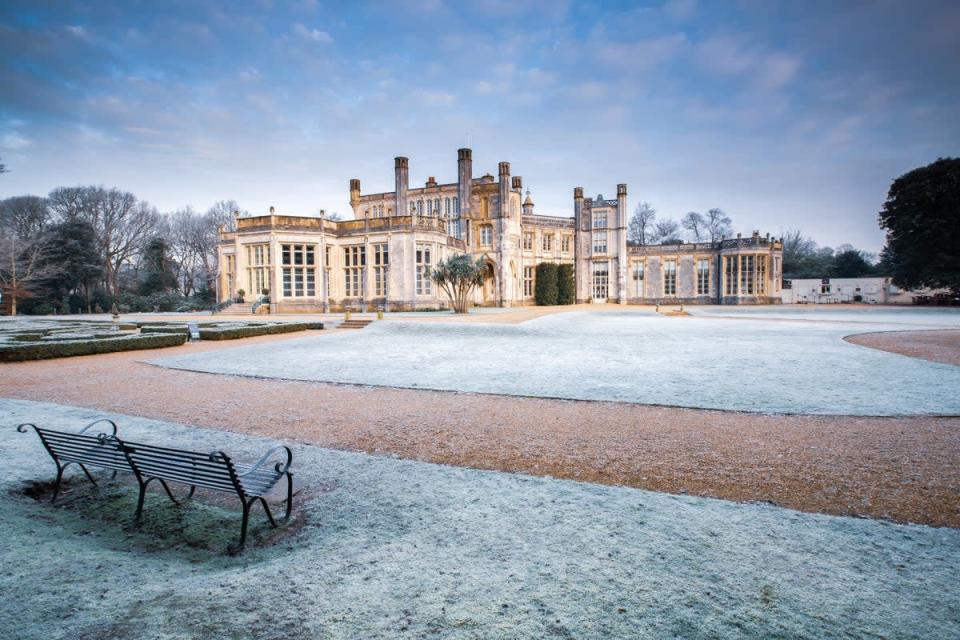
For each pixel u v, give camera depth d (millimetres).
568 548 4152
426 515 4840
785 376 12484
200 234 76312
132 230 68688
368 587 3586
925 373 12750
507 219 53906
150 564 4070
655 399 10047
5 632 3035
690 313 44781
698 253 66875
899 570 3824
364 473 6020
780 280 66250
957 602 3395
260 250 40062
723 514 4852
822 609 3299
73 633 3051
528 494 5352
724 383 11641
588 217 65375
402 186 52250
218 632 3062
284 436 7746
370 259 41312
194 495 5719
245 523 4371
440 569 3828
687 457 6676
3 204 62906
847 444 7152
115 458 4977
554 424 8352
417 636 3023
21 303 52812
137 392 11141
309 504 5172
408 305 39969
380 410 9391
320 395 10766
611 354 16844
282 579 3717
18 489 5617
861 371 13102
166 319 34219
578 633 3041
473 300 54156
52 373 13680
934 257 56219
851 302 70250
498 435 7754
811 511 4996
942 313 42844
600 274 65125
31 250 53844
